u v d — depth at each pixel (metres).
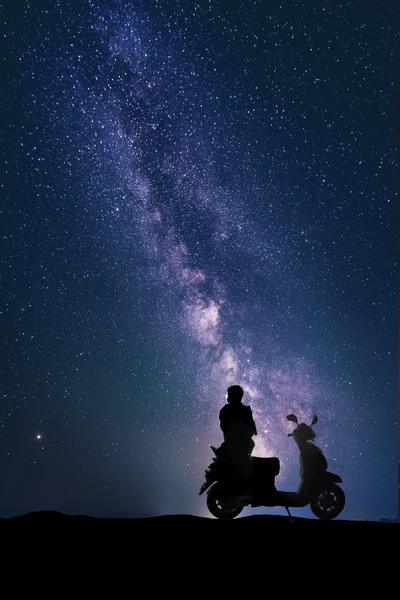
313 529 4.27
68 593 3.00
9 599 2.91
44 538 3.79
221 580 3.21
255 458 6.22
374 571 3.37
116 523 4.26
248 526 4.36
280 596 3.03
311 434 6.59
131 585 3.12
